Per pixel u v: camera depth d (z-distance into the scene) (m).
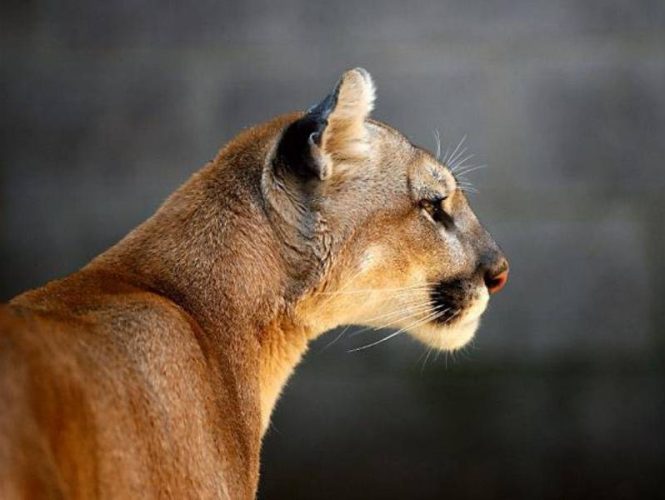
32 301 10.67
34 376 8.72
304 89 26.19
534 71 26.03
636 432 25.08
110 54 26.27
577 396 25.22
